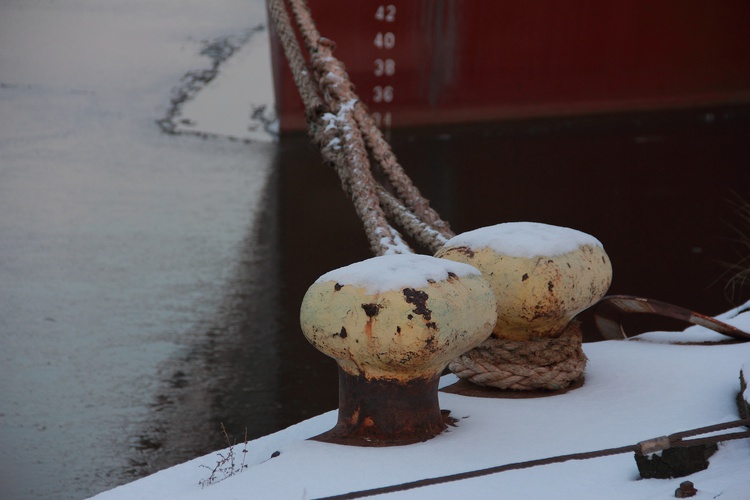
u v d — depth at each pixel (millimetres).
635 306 3531
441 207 14117
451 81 15539
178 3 17000
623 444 2477
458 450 2439
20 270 10719
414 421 2523
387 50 14758
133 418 7961
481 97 15859
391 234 3650
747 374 2711
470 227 13633
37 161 13758
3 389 8289
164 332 9500
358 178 3938
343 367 2525
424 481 2014
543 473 2262
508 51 15938
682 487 2031
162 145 14625
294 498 2141
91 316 9703
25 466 7156
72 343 9180
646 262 12383
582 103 17234
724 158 16641
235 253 11336
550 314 2871
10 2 16812
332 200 13164
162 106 15297
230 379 8727
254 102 15047
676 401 2836
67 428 7781
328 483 2227
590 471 2271
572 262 2896
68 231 11516
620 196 14820
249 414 8258
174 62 16031
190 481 2521
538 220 13828
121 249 11250
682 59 18219
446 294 2402
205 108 15125
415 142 15281
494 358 2943
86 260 10773
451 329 2389
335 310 2422
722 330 3430
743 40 18641
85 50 16328
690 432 2078
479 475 2029
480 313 2500
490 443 2496
